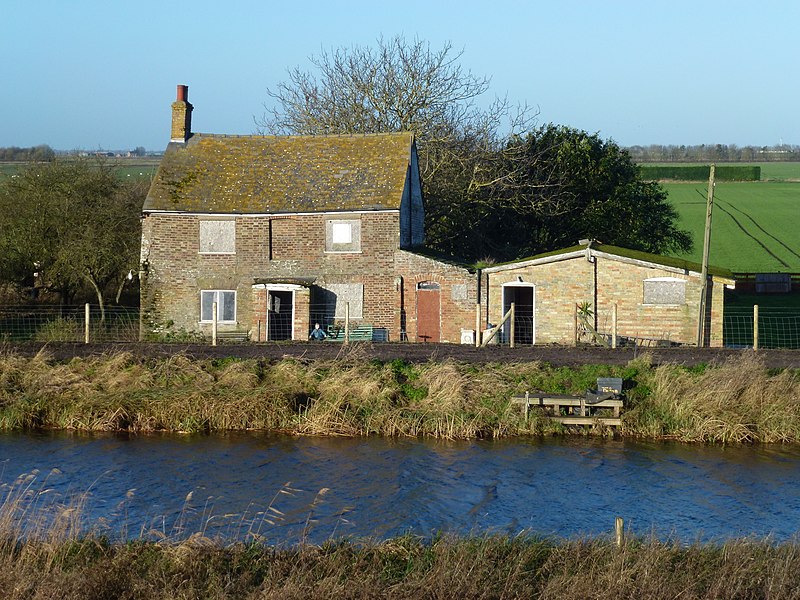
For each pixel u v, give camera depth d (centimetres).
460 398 2572
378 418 2528
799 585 1320
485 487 2053
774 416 2470
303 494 1989
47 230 4550
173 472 2145
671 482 2100
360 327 3828
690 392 2555
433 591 1296
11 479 2064
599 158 5578
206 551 1430
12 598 1277
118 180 4944
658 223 5788
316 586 1304
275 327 3947
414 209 4300
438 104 5088
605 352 2972
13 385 2719
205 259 3953
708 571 1362
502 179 5066
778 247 8031
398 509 1888
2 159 11438
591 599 1280
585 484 2081
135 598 1287
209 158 4166
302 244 3916
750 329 4428
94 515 1798
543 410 2545
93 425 2541
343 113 5125
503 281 3694
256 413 2556
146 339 3912
